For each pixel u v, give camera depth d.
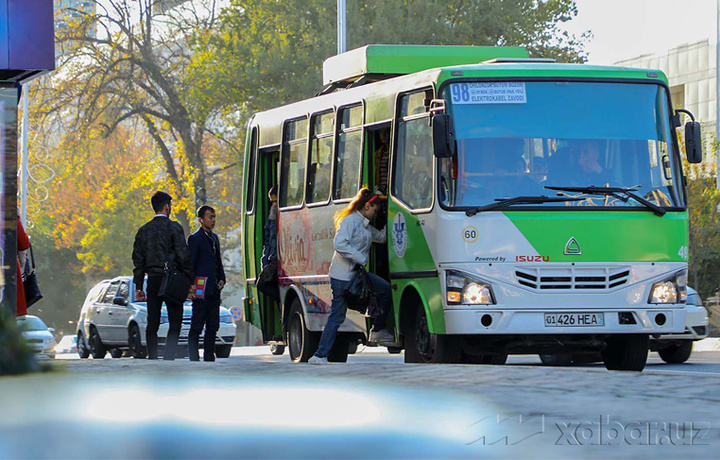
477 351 41.44
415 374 27.56
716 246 111.94
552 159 40.56
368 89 45.97
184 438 15.91
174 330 48.06
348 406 19.92
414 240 41.59
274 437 16.05
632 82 41.72
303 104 51.94
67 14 157.75
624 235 40.72
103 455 14.41
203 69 144.62
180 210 170.25
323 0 134.50
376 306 42.12
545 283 40.03
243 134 151.38
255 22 141.38
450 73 40.69
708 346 78.31
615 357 43.41
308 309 49.84
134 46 158.00
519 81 40.91
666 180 41.53
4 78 41.19
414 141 42.03
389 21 129.50
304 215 50.53
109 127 157.00
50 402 20.20
